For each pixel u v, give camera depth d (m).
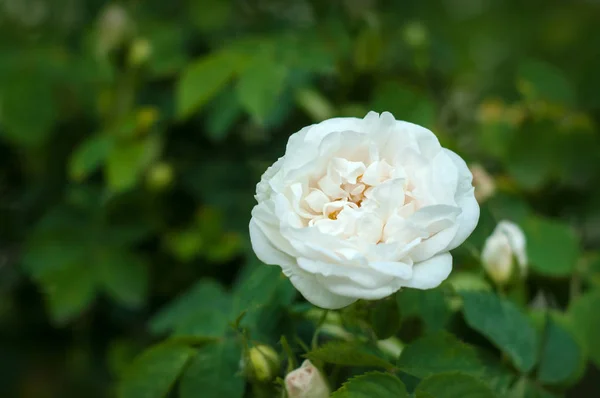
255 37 0.57
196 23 0.63
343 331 0.42
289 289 0.42
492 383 0.40
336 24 0.61
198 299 0.46
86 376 0.61
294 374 0.38
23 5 0.68
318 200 0.37
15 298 0.63
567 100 0.56
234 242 0.56
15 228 0.63
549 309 0.46
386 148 0.37
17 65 0.58
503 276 0.43
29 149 0.62
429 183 0.36
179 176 0.58
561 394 0.41
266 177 0.37
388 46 0.60
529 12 0.85
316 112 0.56
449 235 0.36
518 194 0.55
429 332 0.41
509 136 0.56
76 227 0.57
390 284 0.35
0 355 0.63
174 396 0.43
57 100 0.60
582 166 0.56
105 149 0.55
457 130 0.62
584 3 0.84
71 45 0.65
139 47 0.58
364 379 0.37
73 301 0.56
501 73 0.73
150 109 0.55
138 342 0.60
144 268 0.57
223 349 0.41
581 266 0.51
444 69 0.65
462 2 0.83
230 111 0.55
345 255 0.35
